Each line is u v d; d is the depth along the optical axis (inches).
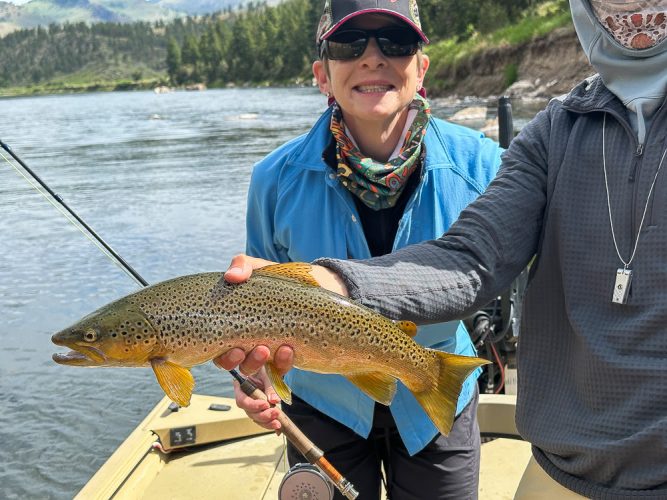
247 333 78.0
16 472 229.9
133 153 982.4
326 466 92.8
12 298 383.2
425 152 103.3
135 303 77.1
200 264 430.6
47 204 632.4
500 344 159.2
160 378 77.3
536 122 83.7
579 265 75.3
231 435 165.3
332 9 99.2
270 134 1168.8
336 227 103.0
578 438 74.3
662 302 69.0
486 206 81.1
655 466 69.3
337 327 78.5
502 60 1485.0
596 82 79.2
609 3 74.4
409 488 104.0
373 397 82.6
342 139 100.5
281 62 4731.8
